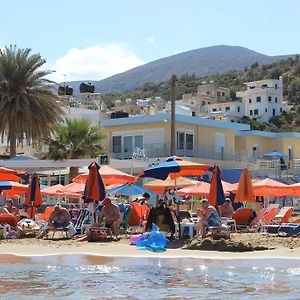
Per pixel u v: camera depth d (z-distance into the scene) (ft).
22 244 81.15
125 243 81.92
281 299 39.93
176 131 205.57
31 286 45.73
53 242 84.02
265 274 52.11
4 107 175.22
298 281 48.16
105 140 216.54
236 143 246.68
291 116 568.41
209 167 86.74
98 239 86.48
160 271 53.98
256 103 577.02
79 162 148.66
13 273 52.90
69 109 231.30
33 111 177.47
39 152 206.69
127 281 48.21
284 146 254.68
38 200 108.58
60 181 167.32
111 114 242.37
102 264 58.80
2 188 109.81
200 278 49.85
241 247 72.08
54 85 185.78
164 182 114.93
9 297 40.75
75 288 44.70
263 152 253.65
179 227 87.10
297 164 233.55
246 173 98.99
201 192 114.32
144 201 109.19
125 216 98.22
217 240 74.43
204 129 218.38
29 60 179.22
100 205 96.53
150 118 205.57
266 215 103.09
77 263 59.41
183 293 42.50
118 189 112.88
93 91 260.83
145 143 208.33
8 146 230.27
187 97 613.52
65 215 93.50
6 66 177.27
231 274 52.11
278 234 90.68
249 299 39.96
